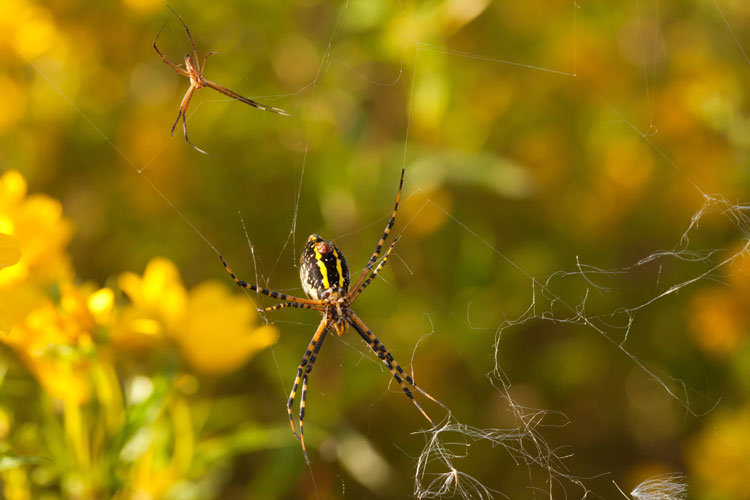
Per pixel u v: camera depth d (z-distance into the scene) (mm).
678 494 625
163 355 562
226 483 620
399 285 637
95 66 642
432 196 637
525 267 646
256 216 644
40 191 637
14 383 572
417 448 632
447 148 635
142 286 564
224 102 639
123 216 644
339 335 598
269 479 610
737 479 622
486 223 648
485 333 638
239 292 640
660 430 642
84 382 561
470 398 639
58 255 561
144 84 647
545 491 633
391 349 635
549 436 641
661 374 644
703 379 640
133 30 639
